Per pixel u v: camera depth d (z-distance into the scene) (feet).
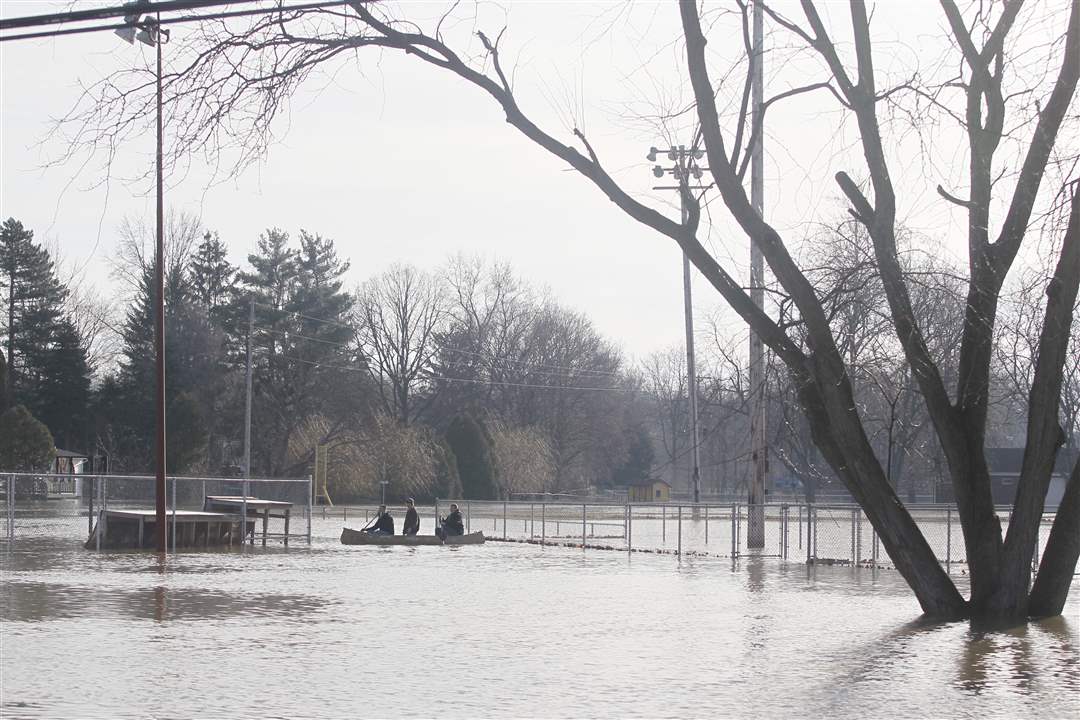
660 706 41.14
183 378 330.34
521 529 184.65
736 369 107.96
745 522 218.79
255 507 139.74
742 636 59.62
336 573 97.55
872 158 66.03
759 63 119.44
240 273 358.23
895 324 67.46
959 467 67.97
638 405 517.55
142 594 77.66
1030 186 64.08
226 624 62.39
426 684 44.96
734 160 66.08
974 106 66.18
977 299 67.05
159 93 65.21
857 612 70.64
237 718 38.06
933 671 49.01
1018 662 51.52
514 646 55.47
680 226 67.46
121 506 167.63
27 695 41.63
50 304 358.23
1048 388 66.23
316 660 50.47
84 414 339.98
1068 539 67.62
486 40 66.85
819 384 67.15
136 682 44.45
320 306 362.12
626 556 123.65
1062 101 62.80
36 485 225.56
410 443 322.55
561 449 427.74
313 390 343.46
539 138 67.05
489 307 414.00
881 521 68.33
